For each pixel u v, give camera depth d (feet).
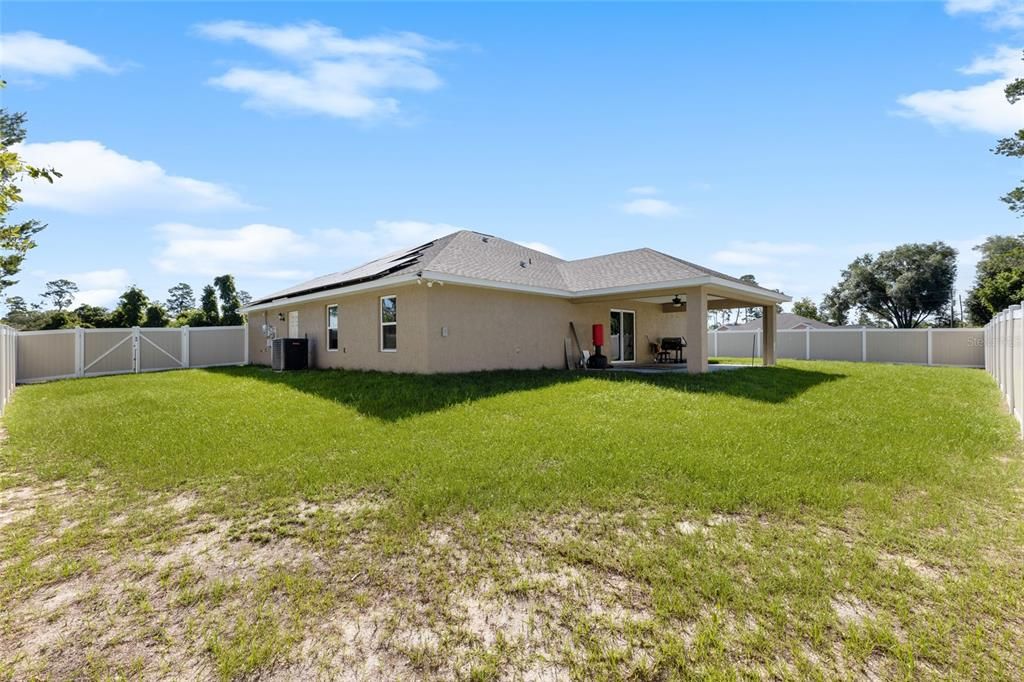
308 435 22.24
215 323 102.89
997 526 12.67
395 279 36.73
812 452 18.98
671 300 55.88
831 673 7.49
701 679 7.41
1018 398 25.03
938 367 56.34
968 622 8.71
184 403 30.45
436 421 24.04
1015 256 84.58
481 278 39.55
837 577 10.10
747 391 32.19
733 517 13.41
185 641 8.69
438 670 7.82
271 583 10.48
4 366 32.76
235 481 16.94
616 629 8.71
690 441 20.25
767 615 8.96
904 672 7.51
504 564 11.07
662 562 10.90
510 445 19.95
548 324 47.32
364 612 9.44
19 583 10.61
